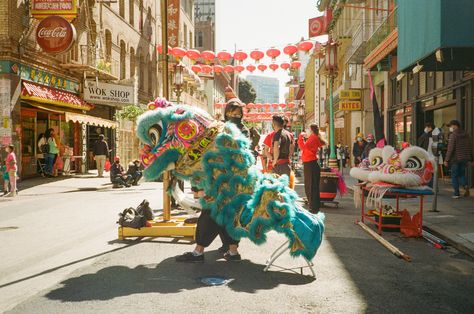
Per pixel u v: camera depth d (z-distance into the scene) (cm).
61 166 2122
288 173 909
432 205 986
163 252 601
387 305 406
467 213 883
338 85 3719
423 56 958
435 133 1477
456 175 1124
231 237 519
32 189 1564
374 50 1861
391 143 2108
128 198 1301
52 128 2091
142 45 3331
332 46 1430
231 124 525
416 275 505
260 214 495
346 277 492
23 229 802
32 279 489
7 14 1667
